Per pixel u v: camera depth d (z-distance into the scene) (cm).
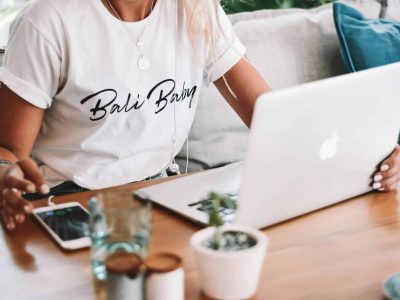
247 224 118
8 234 120
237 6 254
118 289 89
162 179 149
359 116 124
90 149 166
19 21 155
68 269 107
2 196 122
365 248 116
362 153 131
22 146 153
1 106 153
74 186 168
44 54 153
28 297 98
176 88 170
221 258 94
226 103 214
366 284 103
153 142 172
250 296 99
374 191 144
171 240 118
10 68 153
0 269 106
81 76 157
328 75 230
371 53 225
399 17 253
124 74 161
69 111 162
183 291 96
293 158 116
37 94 154
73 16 155
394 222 127
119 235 102
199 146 213
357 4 249
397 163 140
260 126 107
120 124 165
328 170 126
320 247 116
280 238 119
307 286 102
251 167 111
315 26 233
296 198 124
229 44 176
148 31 163
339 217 129
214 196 109
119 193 104
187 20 167
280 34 226
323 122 117
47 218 125
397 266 109
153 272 90
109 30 158
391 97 129
